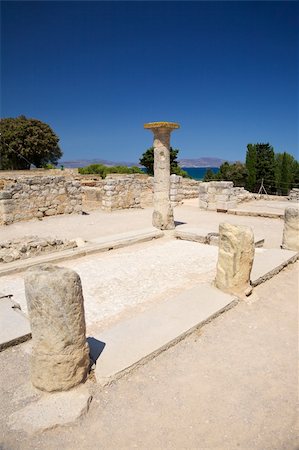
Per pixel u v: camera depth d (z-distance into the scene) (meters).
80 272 8.04
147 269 8.16
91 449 3.21
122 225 13.86
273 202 20.66
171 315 5.41
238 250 6.02
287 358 4.61
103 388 3.95
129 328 5.03
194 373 4.27
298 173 39.41
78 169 36.59
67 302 3.63
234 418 3.59
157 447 3.25
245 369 4.37
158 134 11.95
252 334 5.18
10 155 41.09
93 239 10.56
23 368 4.39
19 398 3.77
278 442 3.31
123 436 3.36
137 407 3.72
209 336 5.09
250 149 38.25
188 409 3.70
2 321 5.32
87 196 19.61
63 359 3.70
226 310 5.79
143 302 6.34
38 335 3.68
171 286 7.05
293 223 8.67
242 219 15.34
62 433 3.38
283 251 8.49
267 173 38.47
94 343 4.64
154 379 4.15
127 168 36.22
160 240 11.15
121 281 7.41
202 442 3.30
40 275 3.62
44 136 42.22
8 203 13.85
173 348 4.75
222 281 6.25
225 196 17.30
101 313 5.94
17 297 6.63
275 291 6.69
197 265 8.34
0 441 3.28
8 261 8.41
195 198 23.48
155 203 12.38
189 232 11.19
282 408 3.72
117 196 17.88
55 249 9.37
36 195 14.90
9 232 12.59
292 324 5.50
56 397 3.73
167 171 12.14
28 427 3.39
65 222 14.52
